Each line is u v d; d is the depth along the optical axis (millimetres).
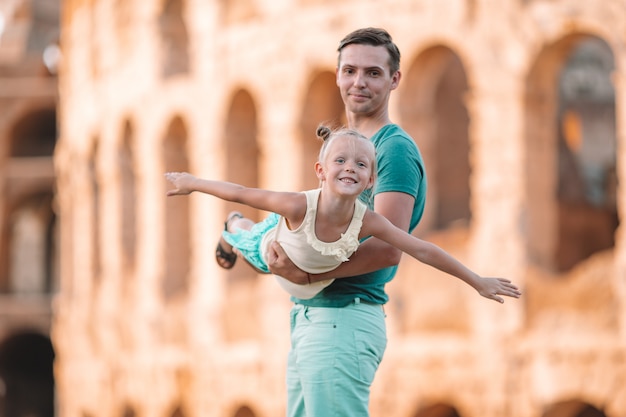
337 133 14742
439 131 73625
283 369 66000
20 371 124375
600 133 77250
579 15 54094
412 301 59344
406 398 58844
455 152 73500
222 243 17516
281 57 67438
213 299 72750
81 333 90750
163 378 75688
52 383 126125
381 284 15711
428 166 61406
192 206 75500
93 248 91250
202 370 72375
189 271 79125
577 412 59656
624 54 52812
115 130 83938
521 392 55531
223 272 72312
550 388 54656
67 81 94375
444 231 64625
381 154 15391
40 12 121188
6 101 117250
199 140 73812
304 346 15375
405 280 60125
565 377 54188
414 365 58469
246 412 71625
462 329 57656
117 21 83062
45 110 118688
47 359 126000
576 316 54562
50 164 116000
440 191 73562
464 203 72812
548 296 55594
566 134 76250
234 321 70750
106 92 85000
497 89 56969
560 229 72062
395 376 59125
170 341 75938
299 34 66312
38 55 118062
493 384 56219
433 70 60938
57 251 137750
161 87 77312
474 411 56812
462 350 56969
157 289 78000
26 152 120312
